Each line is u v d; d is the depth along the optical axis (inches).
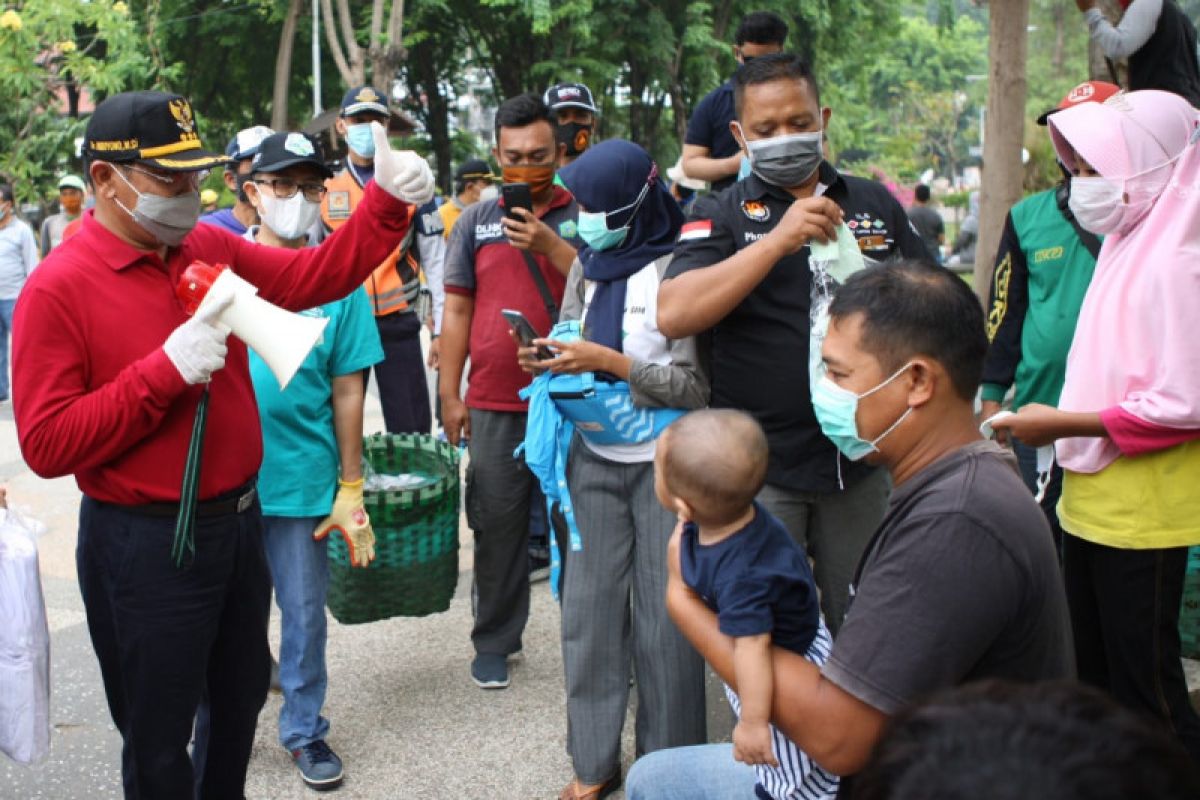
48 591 211.9
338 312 139.8
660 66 965.2
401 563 154.9
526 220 155.3
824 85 1170.6
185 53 1027.3
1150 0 170.2
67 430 94.8
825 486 123.4
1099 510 114.9
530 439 131.9
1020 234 147.3
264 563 114.3
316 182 144.0
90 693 169.2
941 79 2465.6
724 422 86.8
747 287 114.5
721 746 95.3
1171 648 115.3
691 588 87.6
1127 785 33.2
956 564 67.8
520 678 173.2
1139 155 110.7
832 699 70.5
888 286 74.3
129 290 100.1
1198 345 105.9
